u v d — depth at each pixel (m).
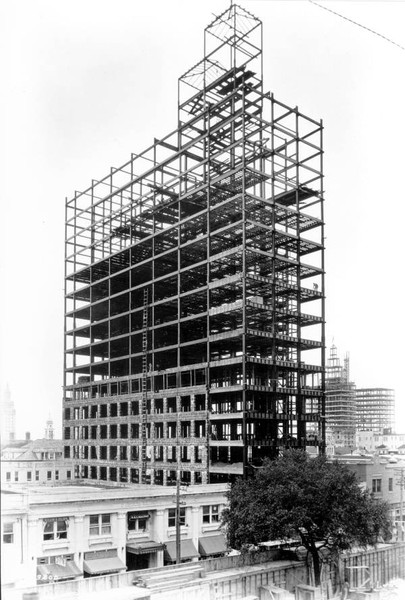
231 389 67.00
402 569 49.09
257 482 44.34
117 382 88.50
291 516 40.19
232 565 41.22
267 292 79.31
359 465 68.69
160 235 84.00
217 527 57.03
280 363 69.69
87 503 48.75
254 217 77.50
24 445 124.00
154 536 53.00
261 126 78.06
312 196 79.50
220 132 80.06
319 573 42.09
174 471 79.94
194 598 35.50
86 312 102.75
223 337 69.44
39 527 45.69
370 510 42.34
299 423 71.00
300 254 79.31
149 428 82.00
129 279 89.25
